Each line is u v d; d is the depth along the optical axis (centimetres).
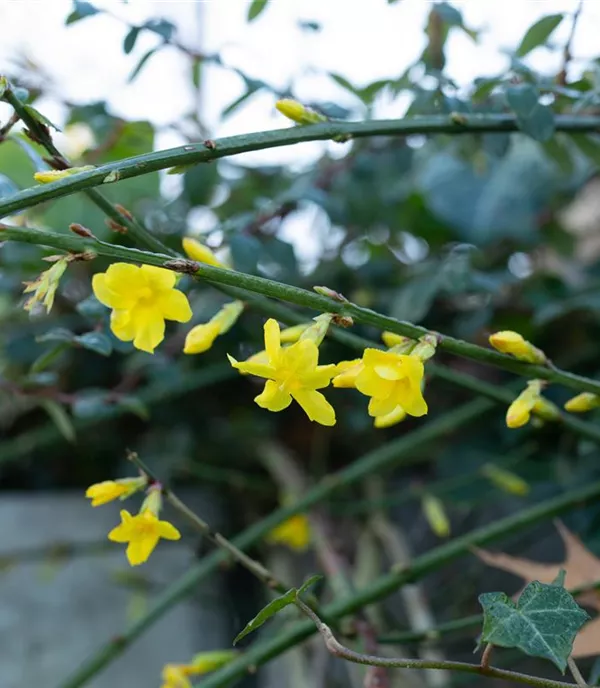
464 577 50
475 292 49
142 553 32
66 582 48
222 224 42
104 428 54
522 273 55
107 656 39
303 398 28
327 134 33
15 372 52
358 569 51
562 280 49
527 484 49
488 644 27
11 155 43
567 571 36
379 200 52
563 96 39
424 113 39
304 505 43
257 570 34
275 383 29
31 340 49
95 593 48
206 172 50
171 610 48
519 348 31
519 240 54
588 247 63
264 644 37
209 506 53
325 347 46
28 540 48
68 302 52
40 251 43
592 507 45
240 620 52
